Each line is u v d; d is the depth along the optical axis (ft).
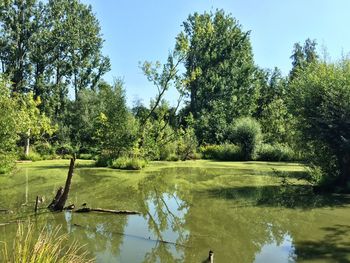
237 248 32.58
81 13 173.88
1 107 70.08
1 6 141.38
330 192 59.93
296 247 32.65
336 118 59.06
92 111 153.07
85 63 175.22
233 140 147.54
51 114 157.79
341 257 30.04
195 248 32.73
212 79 190.80
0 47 146.30
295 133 67.36
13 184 66.03
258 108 215.92
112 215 44.50
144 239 35.27
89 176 78.69
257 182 72.23
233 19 199.00
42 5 152.66
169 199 54.60
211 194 58.80
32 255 17.84
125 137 102.78
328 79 62.39
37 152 135.85
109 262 29.17
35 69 158.30
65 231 37.27
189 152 141.59
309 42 229.86
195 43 193.36
